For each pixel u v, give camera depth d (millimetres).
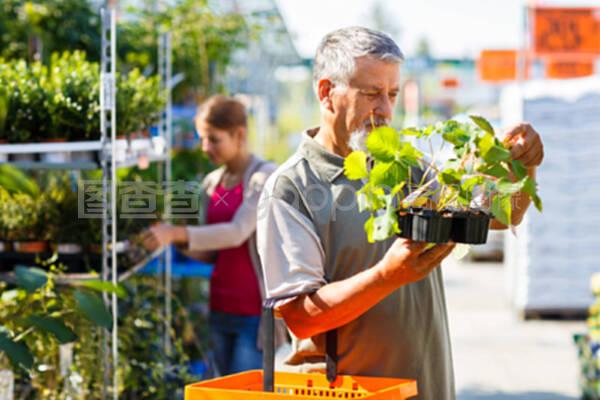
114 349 3229
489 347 6703
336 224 2316
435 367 2410
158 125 4301
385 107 2277
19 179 3510
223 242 3818
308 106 19844
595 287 4848
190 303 5223
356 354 2355
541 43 10102
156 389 3809
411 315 2361
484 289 9438
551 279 7570
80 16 5770
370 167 2326
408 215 1940
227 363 4008
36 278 2986
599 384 4633
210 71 6469
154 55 5746
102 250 3234
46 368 3246
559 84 7387
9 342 2857
